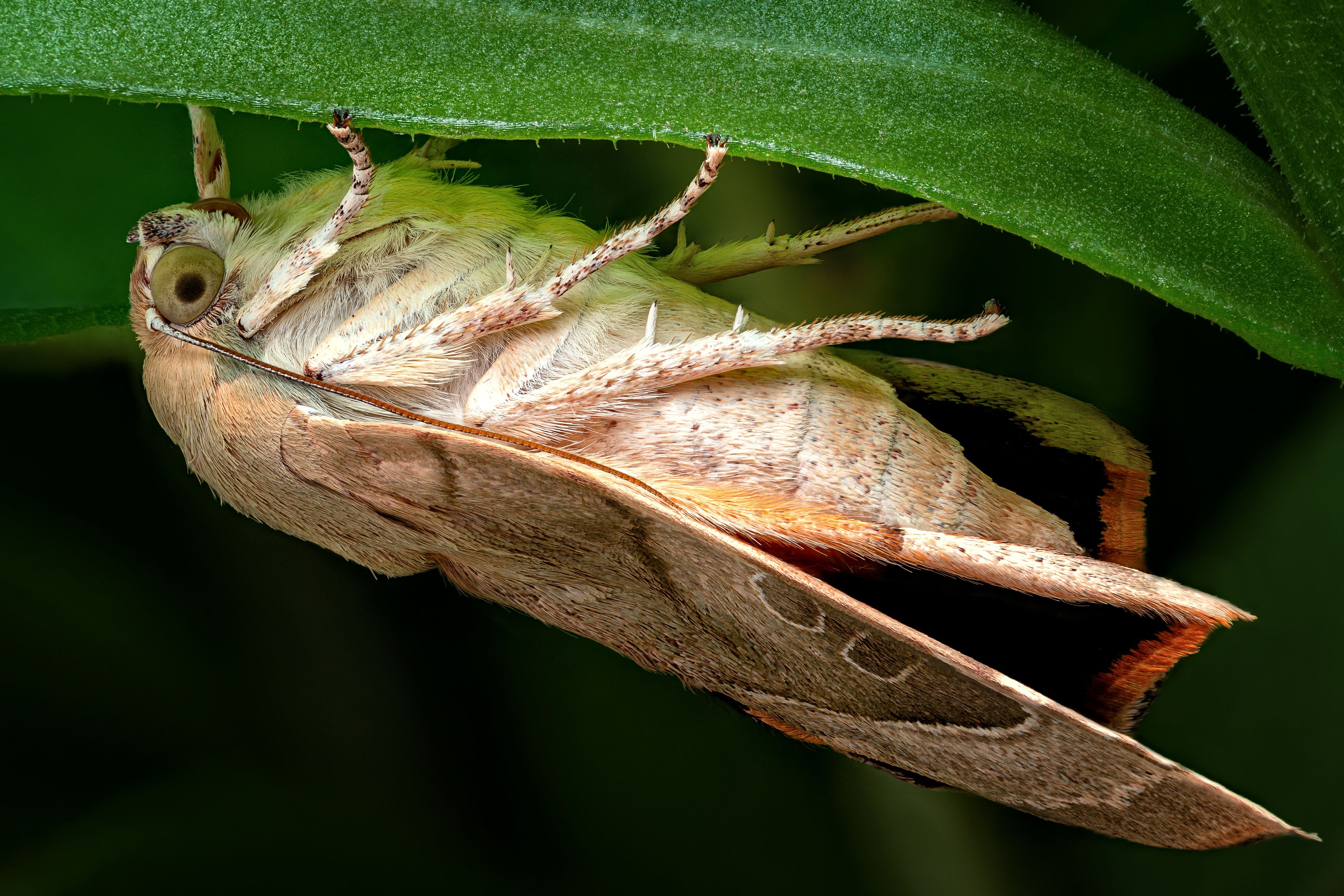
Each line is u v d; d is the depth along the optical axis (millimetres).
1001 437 169
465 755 174
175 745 173
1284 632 168
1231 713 168
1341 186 159
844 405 165
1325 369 160
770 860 173
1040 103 160
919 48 160
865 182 160
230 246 166
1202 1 160
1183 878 169
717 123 160
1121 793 158
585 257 163
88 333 171
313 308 165
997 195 160
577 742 174
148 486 175
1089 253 160
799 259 168
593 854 173
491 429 165
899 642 159
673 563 163
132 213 170
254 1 159
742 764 174
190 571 175
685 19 160
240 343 166
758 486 165
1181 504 169
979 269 171
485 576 169
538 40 160
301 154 170
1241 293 160
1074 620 162
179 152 170
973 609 164
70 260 170
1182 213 160
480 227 166
